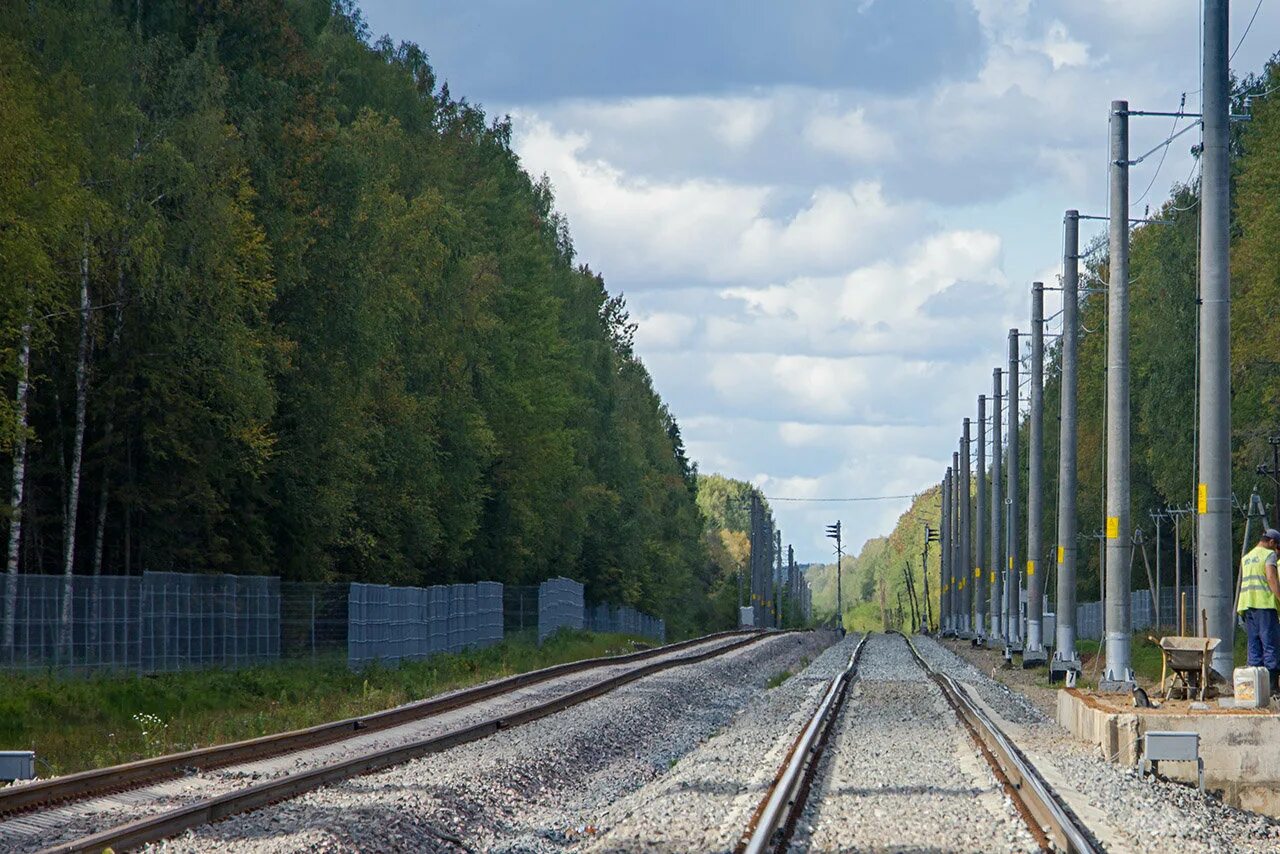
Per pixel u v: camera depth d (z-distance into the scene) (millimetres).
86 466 82750
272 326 91562
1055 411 199125
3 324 66625
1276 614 42125
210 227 77750
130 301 78688
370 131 122625
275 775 36719
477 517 145875
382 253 111688
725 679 90125
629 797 35344
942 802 31844
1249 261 106938
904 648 144375
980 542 172125
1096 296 175875
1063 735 49156
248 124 88438
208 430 84812
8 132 62438
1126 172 63688
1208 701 44000
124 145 75438
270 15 97625
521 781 37156
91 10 78688
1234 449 111438
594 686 69500
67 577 67250
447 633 115688
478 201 158250
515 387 151000
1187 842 27688
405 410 113125
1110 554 60375
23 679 59281
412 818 28953
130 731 53688
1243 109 126812
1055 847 25922
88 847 24234
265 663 81875
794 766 35594
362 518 109438
